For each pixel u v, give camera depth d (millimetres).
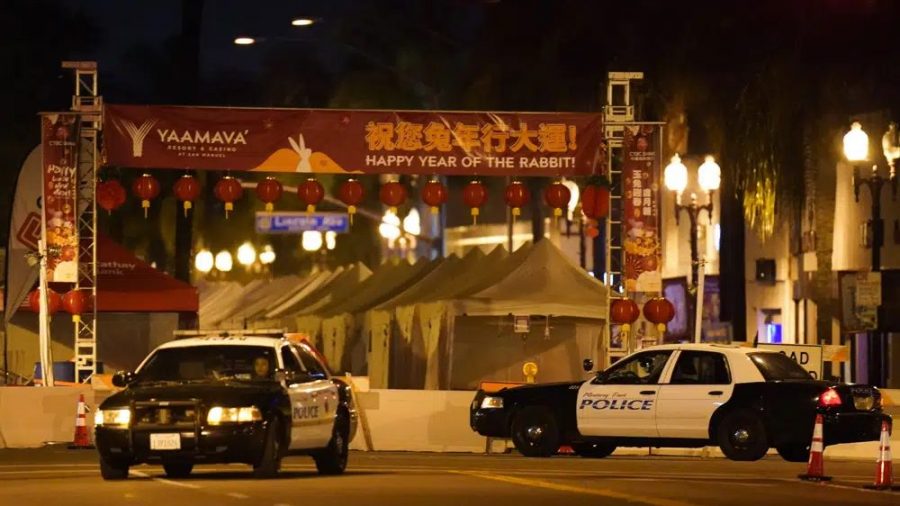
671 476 69750
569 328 126188
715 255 159125
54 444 100625
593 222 128750
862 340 138625
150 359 68750
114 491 59469
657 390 83188
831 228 141750
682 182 102500
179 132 101188
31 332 134625
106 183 103000
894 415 93688
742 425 81000
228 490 59531
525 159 101875
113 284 129625
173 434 63781
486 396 88812
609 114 102500
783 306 154000
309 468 75938
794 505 55469
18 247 105875
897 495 60500
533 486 62094
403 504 53906
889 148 117188
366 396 100188
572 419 85500
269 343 68812
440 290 130625
